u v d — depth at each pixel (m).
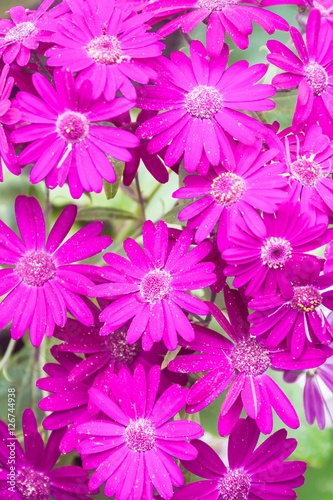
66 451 0.49
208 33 0.48
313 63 0.49
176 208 0.50
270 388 0.49
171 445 0.49
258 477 0.50
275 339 0.49
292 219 0.47
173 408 0.49
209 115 0.48
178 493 0.50
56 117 0.47
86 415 0.50
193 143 0.48
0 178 0.48
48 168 0.47
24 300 0.49
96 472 0.49
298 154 0.49
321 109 0.49
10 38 0.49
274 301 0.48
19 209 0.50
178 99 0.48
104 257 0.49
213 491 0.50
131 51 0.47
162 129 0.48
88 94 0.46
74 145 0.47
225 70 0.49
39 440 0.51
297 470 0.51
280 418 0.49
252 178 0.48
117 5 0.49
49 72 0.49
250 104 0.48
